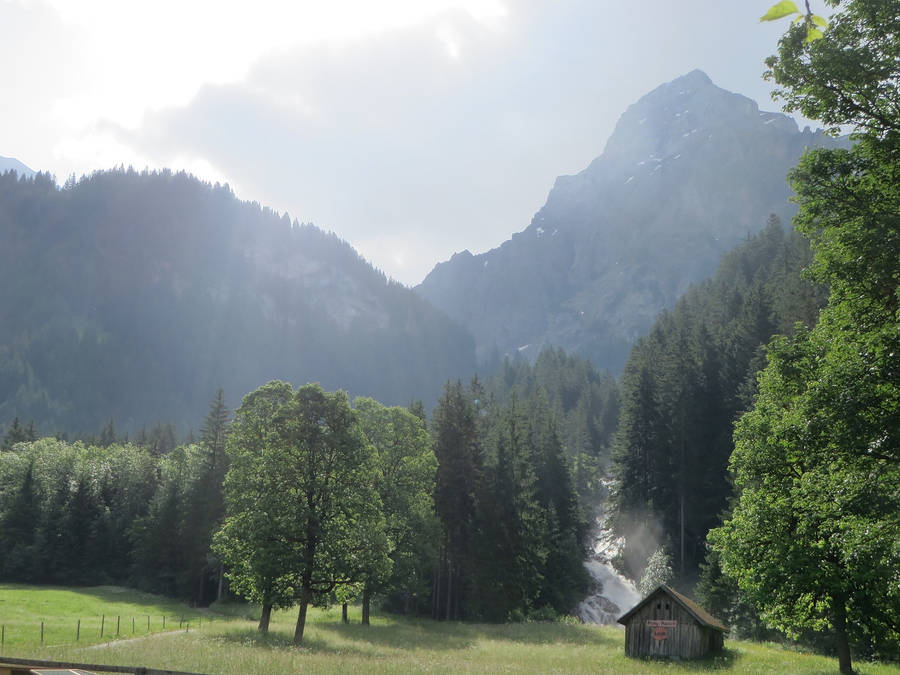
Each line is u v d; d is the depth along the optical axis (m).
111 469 111.19
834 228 17.72
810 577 25.50
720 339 107.62
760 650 46.28
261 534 41.22
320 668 27.28
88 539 94.06
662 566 79.62
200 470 81.31
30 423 141.88
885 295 17.53
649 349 128.38
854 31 16.84
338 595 44.62
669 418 91.75
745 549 27.28
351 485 43.78
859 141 18.14
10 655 30.12
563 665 36.34
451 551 71.56
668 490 88.38
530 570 72.81
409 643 47.19
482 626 64.00
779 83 17.84
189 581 78.50
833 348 19.11
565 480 90.44
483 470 77.38
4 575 91.25
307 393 43.78
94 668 12.46
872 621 26.16
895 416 16.53
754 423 27.52
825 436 18.06
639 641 43.44
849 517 17.92
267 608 46.56
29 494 94.88
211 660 28.66
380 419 59.97
